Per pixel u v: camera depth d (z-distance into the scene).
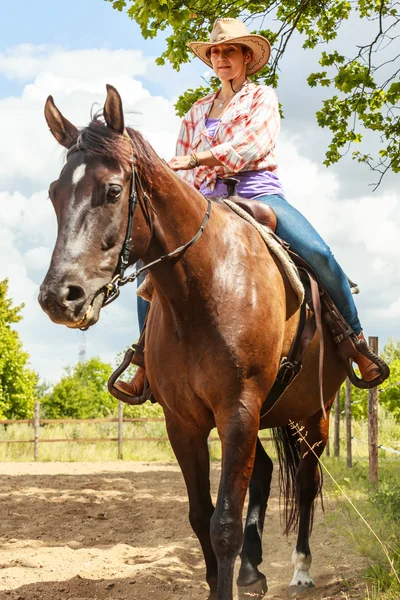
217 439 17.25
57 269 2.91
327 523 6.62
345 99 10.24
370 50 8.74
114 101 3.13
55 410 29.55
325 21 10.59
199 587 4.78
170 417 3.82
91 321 2.97
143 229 3.26
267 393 3.69
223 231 3.71
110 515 8.38
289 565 5.47
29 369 27.25
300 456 4.96
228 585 3.29
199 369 3.51
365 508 6.77
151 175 3.28
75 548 6.58
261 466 4.47
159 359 3.71
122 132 3.16
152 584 4.83
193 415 3.68
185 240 3.45
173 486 11.15
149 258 3.41
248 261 3.72
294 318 4.05
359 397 17.81
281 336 3.78
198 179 4.53
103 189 3.04
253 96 4.36
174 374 3.63
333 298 4.42
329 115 10.70
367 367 4.48
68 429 21.69
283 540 6.36
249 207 4.10
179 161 4.02
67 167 3.12
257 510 4.34
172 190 3.40
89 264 2.96
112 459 16.97
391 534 5.42
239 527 3.35
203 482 3.86
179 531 7.21
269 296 3.71
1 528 7.56
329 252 4.36
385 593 4.10
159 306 3.86
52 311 2.87
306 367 4.24
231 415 3.46
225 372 3.47
